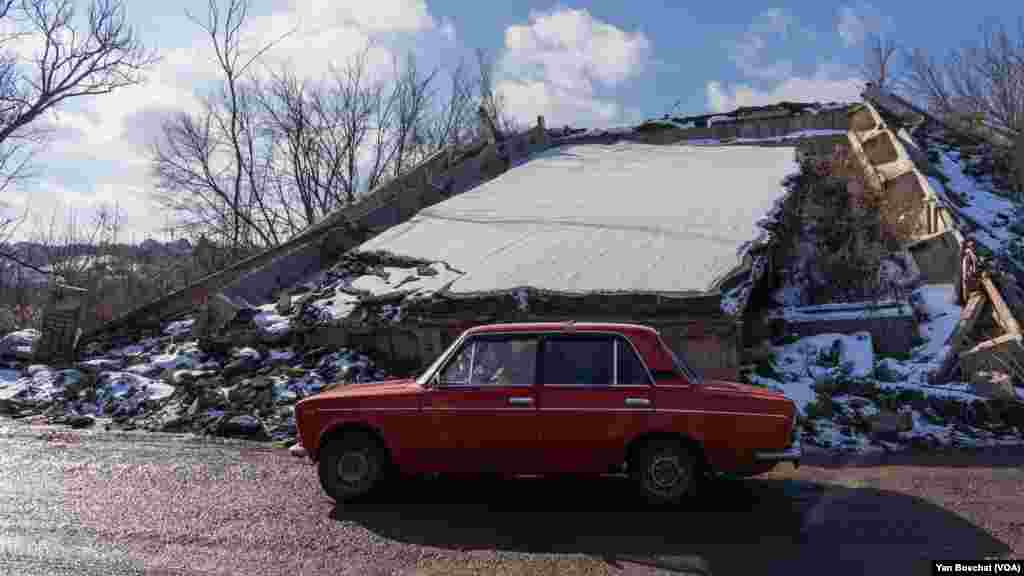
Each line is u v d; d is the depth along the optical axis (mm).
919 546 5750
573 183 20703
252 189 30203
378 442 7168
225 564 5445
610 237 14789
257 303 14984
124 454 8852
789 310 13148
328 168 32344
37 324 21094
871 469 8141
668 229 14938
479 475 7953
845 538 5945
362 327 12516
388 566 5414
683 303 11148
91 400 11594
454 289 12602
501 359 7238
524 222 16594
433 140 34562
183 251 28953
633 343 7133
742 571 5289
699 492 7309
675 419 6812
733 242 13773
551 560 5523
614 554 5637
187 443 9453
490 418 7027
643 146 26156
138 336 14727
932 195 16562
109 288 25438
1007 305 11953
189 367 12547
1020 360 10672
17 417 11141
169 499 7078
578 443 6926
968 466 8164
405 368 12273
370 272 14844
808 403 10273
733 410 6781
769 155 22562
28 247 24734
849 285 14617
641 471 6863
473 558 5562
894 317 12320
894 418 9477
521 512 6727
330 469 7086
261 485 7613
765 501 6996
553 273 12812
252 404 10766
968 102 24500
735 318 10914
